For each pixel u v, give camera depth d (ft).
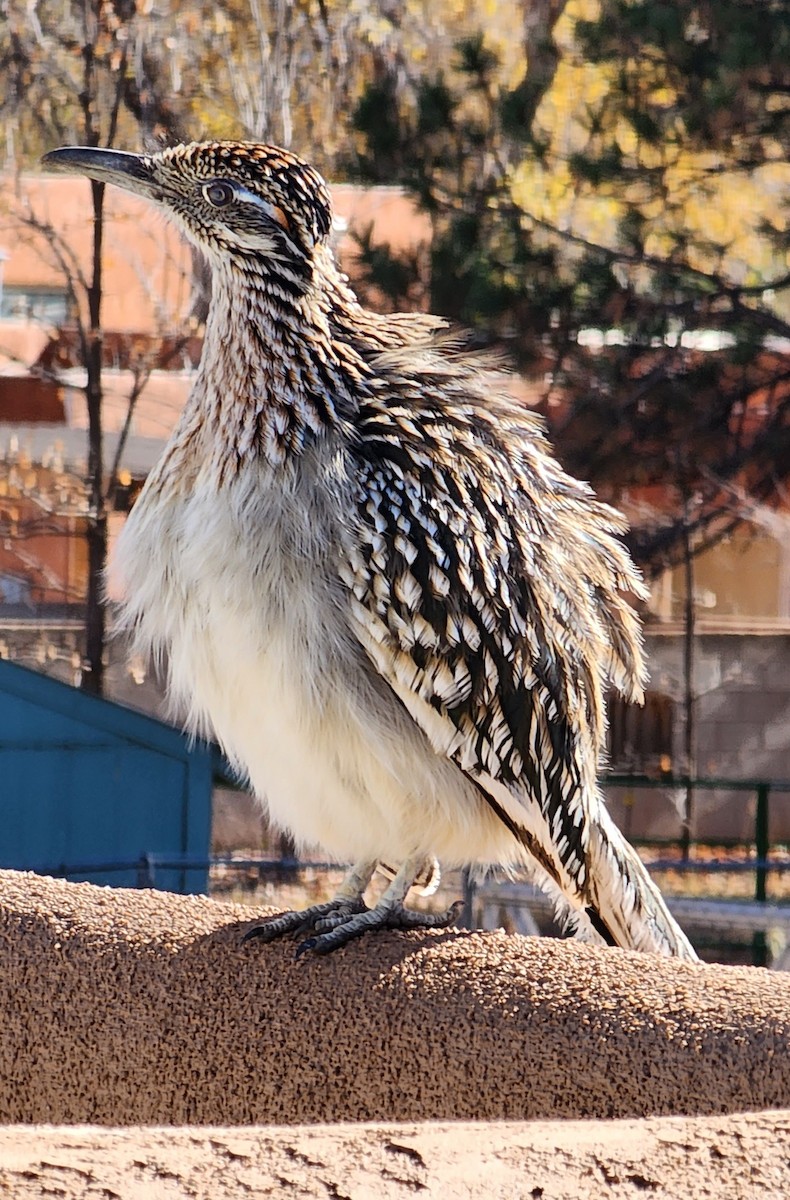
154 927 13.69
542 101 51.16
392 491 14.79
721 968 13.12
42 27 75.20
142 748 39.75
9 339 83.87
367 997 12.90
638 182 49.16
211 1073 13.02
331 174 52.13
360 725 14.51
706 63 47.24
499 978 12.85
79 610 81.35
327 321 15.26
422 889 16.08
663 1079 11.98
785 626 78.48
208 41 73.41
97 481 73.41
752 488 57.11
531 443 16.84
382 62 68.74
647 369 52.16
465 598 14.82
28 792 39.50
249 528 14.33
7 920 13.65
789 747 76.38
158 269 83.92
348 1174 7.86
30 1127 8.81
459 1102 12.47
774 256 51.55
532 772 15.30
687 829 70.49
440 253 48.06
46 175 82.38
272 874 59.72
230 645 14.47
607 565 16.99
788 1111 9.09
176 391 78.38
